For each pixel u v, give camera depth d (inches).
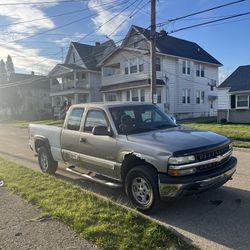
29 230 168.6
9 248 149.9
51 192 233.1
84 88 1486.2
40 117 1791.3
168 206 213.5
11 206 207.0
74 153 268.7
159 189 190.4
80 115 268.4
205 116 1389.0
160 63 1192.2
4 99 2111.2
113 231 161.3
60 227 171.0
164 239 151.7
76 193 228.7
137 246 145.6
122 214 183.8
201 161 190.4
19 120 1754.4
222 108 1051.3
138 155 202.4
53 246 150.1
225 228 176.2
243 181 269.3
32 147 345.7
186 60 1300.4
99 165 239.3
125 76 1263.5
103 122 239.9
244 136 549.3
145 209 202.2
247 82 1007.0
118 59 1296.8
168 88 1216.2
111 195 245.6
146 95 1195.9
